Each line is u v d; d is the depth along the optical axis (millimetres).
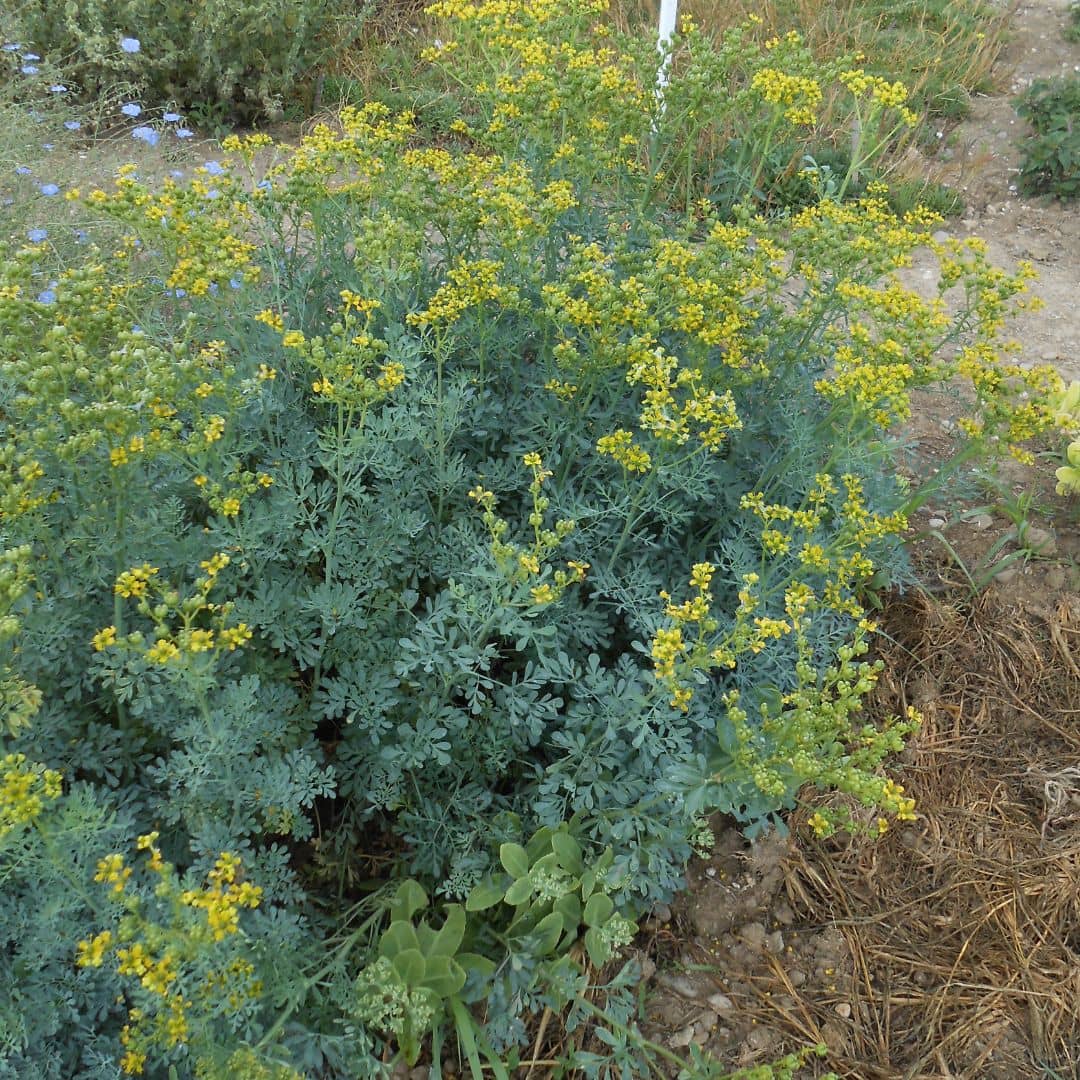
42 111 5734
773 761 2514
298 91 7340
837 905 3145
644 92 4129
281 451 3295
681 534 3631
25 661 2607
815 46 7742
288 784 2635
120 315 3439
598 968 2867
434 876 2936
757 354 3695
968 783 3465
